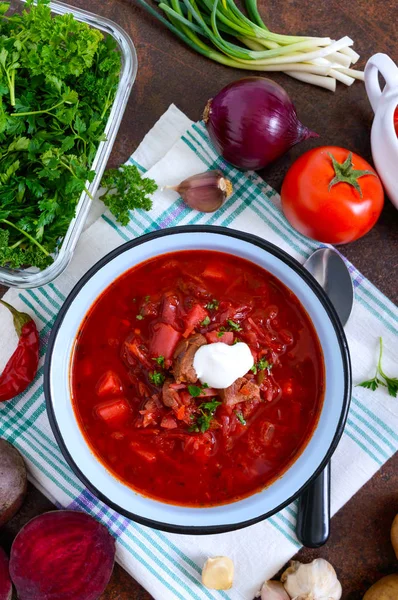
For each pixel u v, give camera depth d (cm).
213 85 62
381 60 56
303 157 57
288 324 56
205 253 56
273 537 60
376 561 60
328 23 62
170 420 54
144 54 62
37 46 55
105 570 58
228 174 61
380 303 60
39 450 60
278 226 61
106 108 57
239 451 55
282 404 56
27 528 58
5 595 59
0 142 56
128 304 57
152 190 59
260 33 60
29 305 60
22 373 58
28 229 56
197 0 61
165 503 55
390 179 58
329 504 58
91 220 61
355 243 61
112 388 56
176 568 60
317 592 58
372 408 60
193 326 55
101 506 60
